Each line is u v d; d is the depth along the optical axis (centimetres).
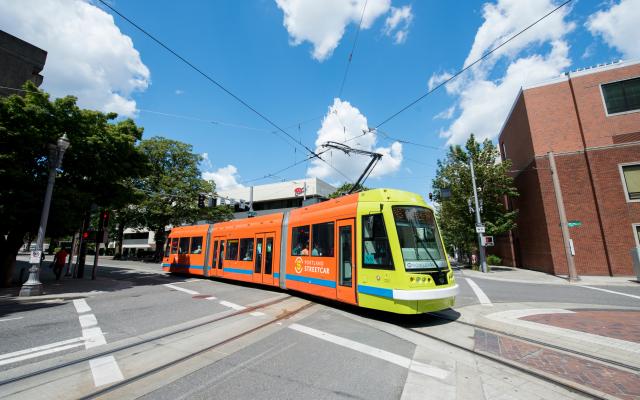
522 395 382
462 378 429
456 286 745
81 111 1475
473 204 2439
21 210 1272
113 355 539
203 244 1761
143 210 3753
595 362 474
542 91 2145
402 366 473
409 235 754
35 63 1980
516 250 2800
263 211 4634
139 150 1722
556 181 1752
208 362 498
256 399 377
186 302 1020
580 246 1898
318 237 967
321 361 495
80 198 1435
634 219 1784
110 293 1248
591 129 1964
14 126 1279
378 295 734
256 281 1264
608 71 1970
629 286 1401
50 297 1119
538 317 760
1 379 446
